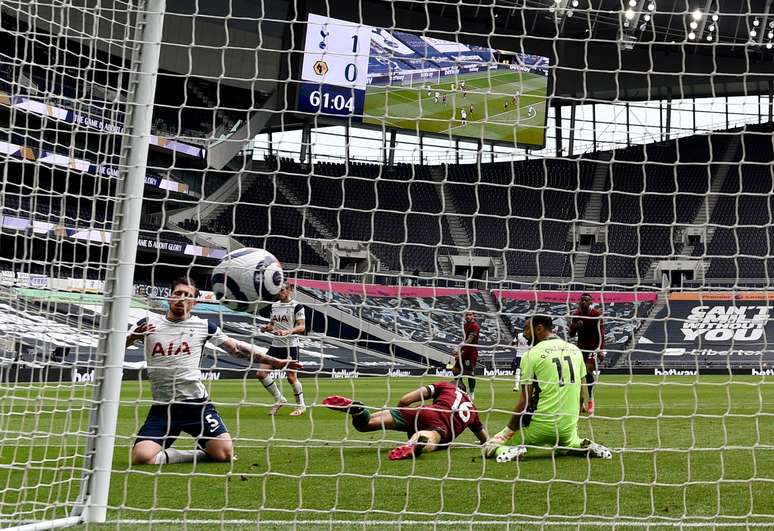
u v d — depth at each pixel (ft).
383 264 154.51
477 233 162.30
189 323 25.32
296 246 151.94
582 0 135.03
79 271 45.93
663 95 173.37
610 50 159.43
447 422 28.53
